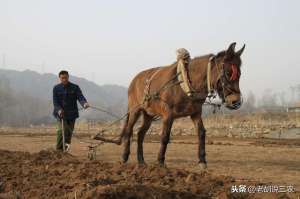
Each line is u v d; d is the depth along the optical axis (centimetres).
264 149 2030
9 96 11006
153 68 1288
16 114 10712
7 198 811
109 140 1329
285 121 4478
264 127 3766
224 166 1402
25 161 1120
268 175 1198
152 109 1212
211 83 1098
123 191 768
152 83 1210
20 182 910
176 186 875
